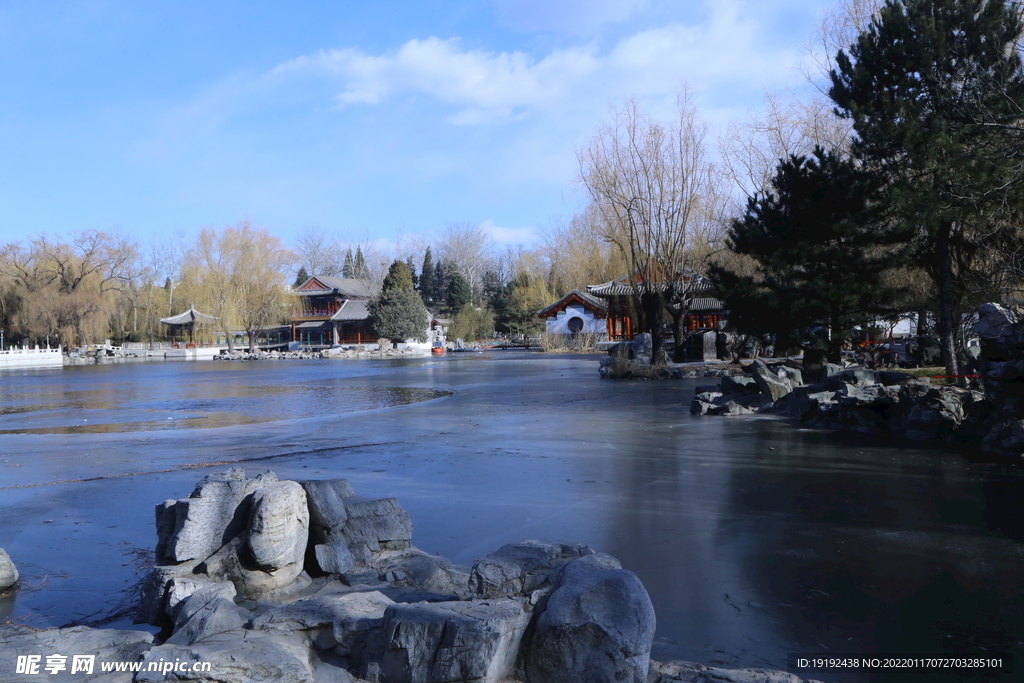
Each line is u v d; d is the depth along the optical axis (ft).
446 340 329.93
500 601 14.26
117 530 25.64
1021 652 15.15
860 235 70.13
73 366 216.95
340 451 43.47
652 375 105.50
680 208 120.98
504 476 35.06
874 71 70.28
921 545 22.88
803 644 15.62
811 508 27.86
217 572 17.56
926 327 92.84
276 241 298.35
